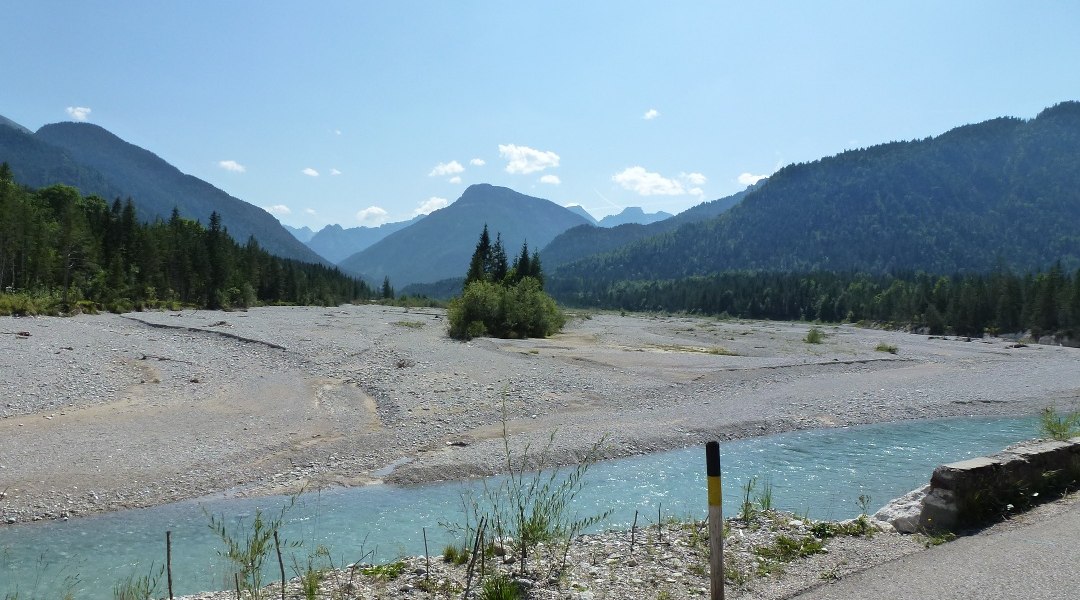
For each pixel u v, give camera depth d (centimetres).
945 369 3772
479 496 1459
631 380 3000
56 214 9919
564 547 825
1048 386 3244
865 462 1831
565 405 2464
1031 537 719
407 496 1459
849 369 3638
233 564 1030
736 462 1822
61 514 1298
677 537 866
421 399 2405
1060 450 927
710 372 3262
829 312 14075
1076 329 7606
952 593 577
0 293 6291
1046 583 588
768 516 963
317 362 3266
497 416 2230
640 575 697
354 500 1429
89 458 1594
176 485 1480
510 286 6112
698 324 9519
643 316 14712
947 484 791
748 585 642
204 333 4319
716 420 2316
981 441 2138
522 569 725
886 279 17288
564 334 5931
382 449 1819
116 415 2008
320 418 2120
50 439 1716
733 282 18525
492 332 5269
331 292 13075
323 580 741
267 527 1224
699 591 639
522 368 3170
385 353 3628
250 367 3058
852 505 1407
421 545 1131
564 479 1611
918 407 2691
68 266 7400
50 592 933
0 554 1098
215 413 2117
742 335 6681
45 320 4894
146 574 1005
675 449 1978
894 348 5050
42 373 2419
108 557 1087
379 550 1107
